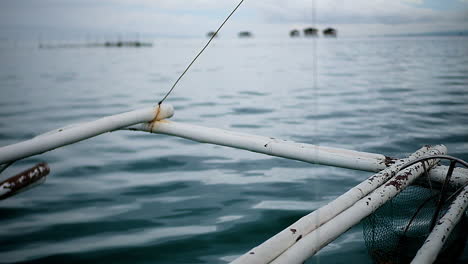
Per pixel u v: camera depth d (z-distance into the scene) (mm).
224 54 37062
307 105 11086
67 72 23062
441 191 3658
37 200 4977
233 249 3768
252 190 5199
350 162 3984
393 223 3711
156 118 4254
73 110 11617
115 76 20406
